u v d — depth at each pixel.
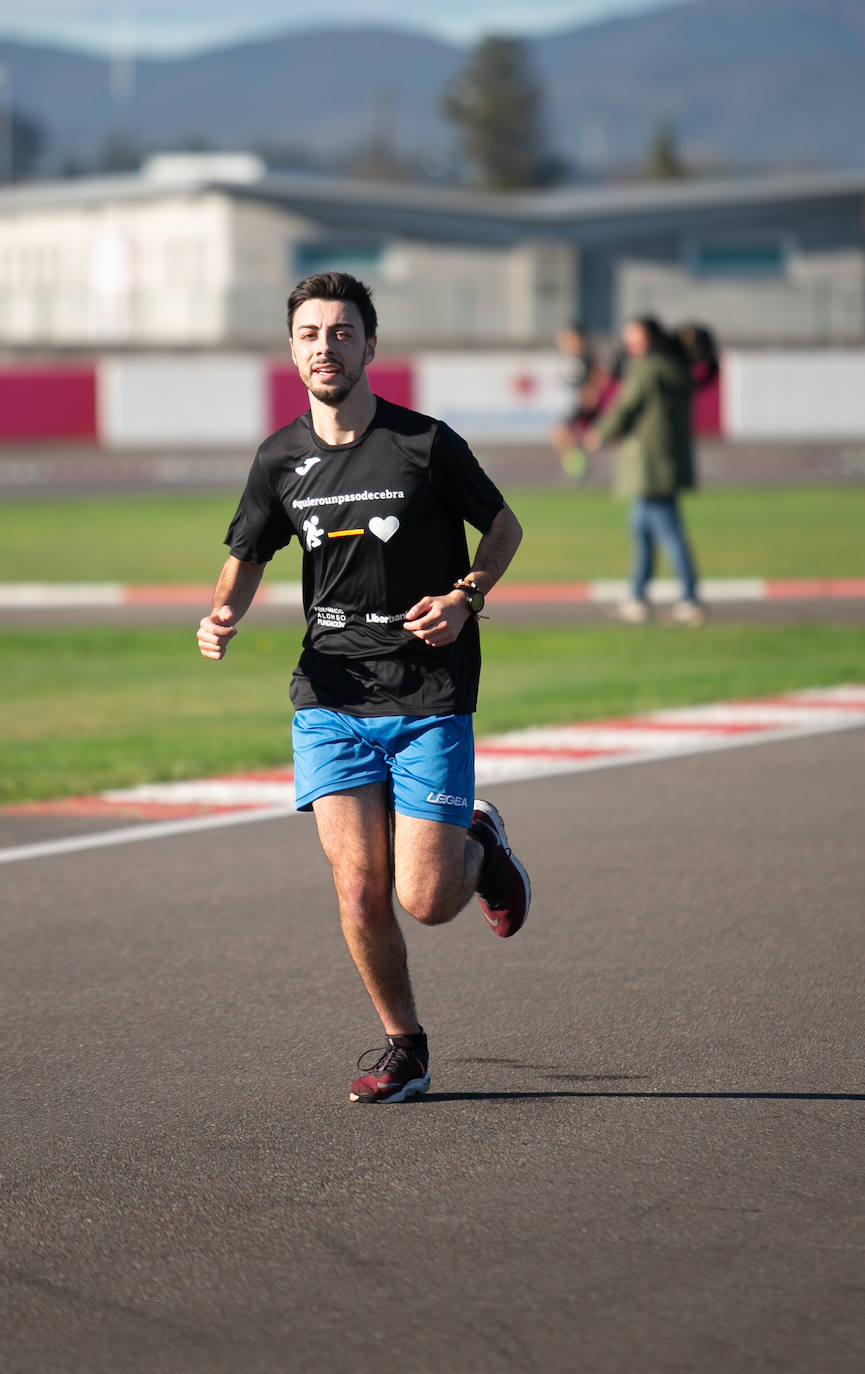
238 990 14.09
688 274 172.12
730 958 14.82
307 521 11.30
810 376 87.81
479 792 21.53
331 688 11.49
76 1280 9.03
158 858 18.59
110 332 155.38
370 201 163.50
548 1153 10.66
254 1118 11.32
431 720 11.30
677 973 14.42
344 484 11.19
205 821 20.28
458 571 11.51
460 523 11.54
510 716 26.48
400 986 11.69
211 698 29.14
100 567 46.81
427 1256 9.25
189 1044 12.80
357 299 11.09
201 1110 11.47
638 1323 8.48
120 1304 8.77
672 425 35.28
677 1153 10.62
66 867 18.22
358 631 11.38
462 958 14.98
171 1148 10.80
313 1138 10.95
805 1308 8.61
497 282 168.50
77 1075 12.16
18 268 180.25
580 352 70.19
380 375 84.56
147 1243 9.45
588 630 35.56
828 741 24.47
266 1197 10.05
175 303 157.88
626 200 172.38
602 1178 10.25
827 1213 9.70
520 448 85.81
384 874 11.43
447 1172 10.38
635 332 35.03
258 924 16.05
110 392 85.88
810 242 172.88
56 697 29.17
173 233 164.75
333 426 11.27
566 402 86.88
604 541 51.44
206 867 18.20
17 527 56.47
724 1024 13.12
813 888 17.08
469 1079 12.02
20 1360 8.23
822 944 15.23
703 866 17.92
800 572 44.00
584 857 18.34
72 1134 11.06
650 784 21.88
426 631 10.82
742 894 16.88
